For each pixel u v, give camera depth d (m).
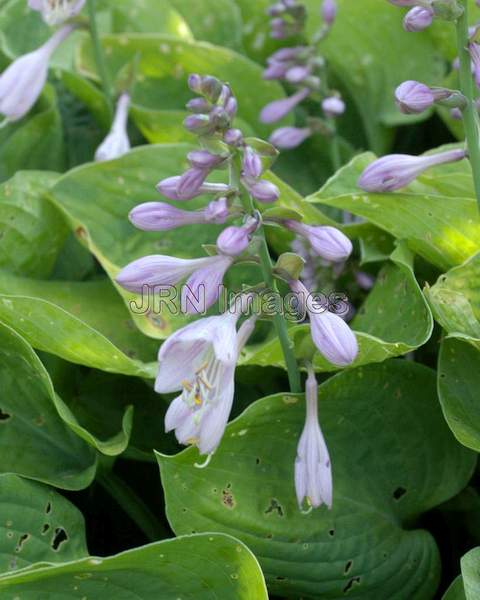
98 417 0.71
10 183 0.73
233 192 0.60
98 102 0.84
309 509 0.62
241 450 0.63
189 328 0.58
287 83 0.89
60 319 0.64
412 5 0.62
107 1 0.90
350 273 0.74
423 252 0.69
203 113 0.60
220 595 0.60
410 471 0.66
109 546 0.72
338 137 0.85
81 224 0.72
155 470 0.73
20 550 0.62
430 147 0.89
